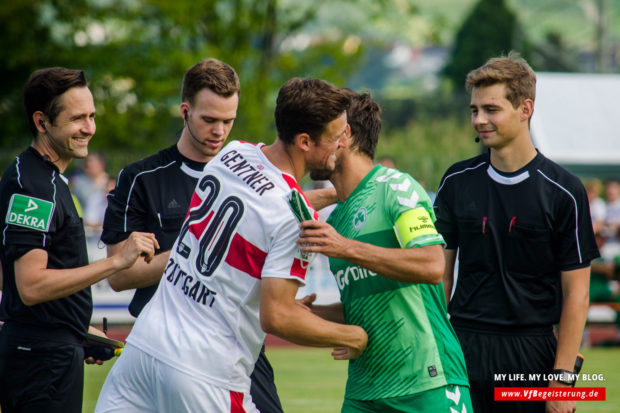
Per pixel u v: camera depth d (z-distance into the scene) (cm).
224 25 4722
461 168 981
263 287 750
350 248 750
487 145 930
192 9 4475
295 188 756
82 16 4572
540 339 936
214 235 778
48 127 885
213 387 766
